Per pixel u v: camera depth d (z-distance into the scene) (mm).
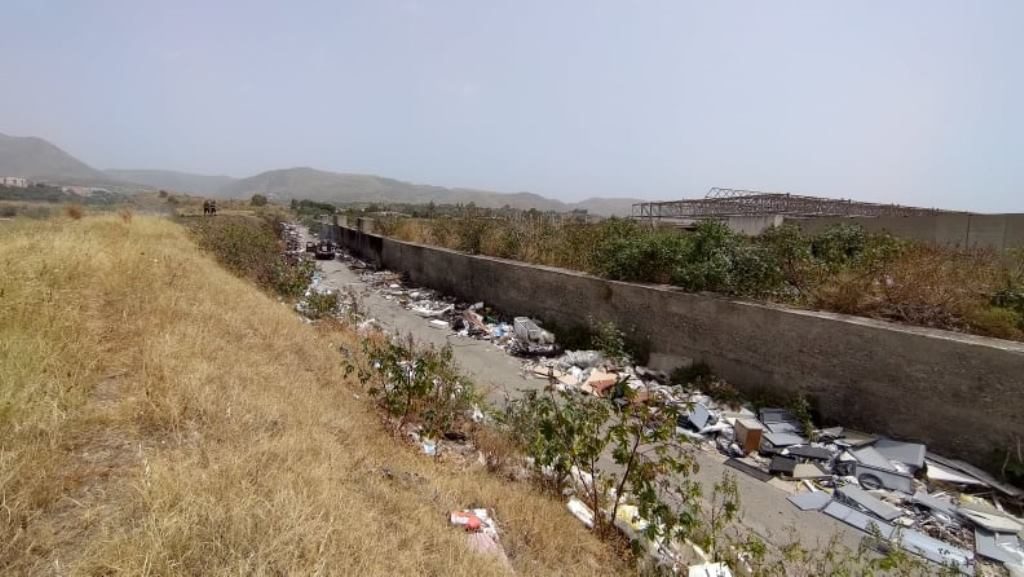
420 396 5395
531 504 3895
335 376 6195
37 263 5801
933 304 5609
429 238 18156
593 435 4133
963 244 9859
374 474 3457
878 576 3639
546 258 11492
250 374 4512
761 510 4574
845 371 5707
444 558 2625
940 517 4312
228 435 3203
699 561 3627
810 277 7039
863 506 4480
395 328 11227
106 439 2955
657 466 3773
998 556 3809
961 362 4863
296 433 3459
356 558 2291
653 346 8016
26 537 2086
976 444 4793
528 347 9398
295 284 12500
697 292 7488
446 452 4984
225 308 6781
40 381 3166
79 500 2369
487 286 12469
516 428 5379
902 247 7426
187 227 18000
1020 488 4488
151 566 1910
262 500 2414
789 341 6207
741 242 7926
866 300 6043
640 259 8539
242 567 1970
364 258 25469
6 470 2342
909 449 5051
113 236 10727
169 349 4312
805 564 3680
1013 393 4574
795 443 5523
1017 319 5188
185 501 2279
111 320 5078
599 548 3584
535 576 2984
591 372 7949
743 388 6758
